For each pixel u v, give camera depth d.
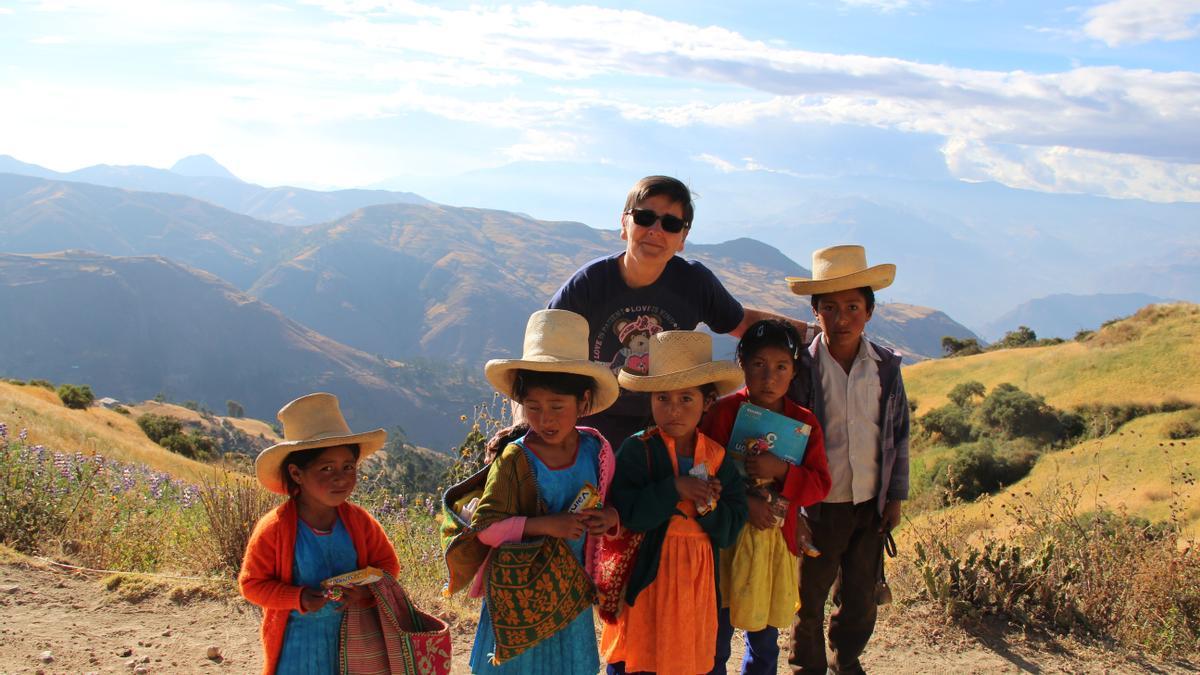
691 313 4.40
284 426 3.43
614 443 4.27
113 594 5.67
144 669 4.61
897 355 4.47
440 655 3.59
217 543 6.46
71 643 4.88
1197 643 5.89
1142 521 7.82
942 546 6.57
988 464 41.47
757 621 3.83
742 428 3.94
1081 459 40.62
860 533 4.49
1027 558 6.46
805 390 4.39
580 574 3.43
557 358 3.39
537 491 3.38
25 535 6.64
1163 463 34.91
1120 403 49.31
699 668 3.62
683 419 3.62
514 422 3.95
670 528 3.61
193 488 9.37
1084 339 65.75
